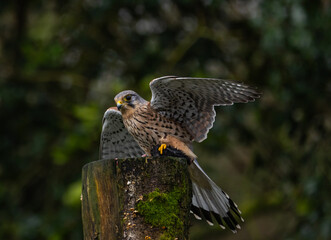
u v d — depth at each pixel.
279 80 11.44
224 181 13.20
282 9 10.66
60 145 11.89
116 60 12.52
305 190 11.46
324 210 11.38
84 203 5.87
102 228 5.73
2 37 13.27
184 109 7.35
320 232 11.34
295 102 11.71
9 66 12.91
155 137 7.58
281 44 10.82
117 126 8.26
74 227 11.82
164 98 7.27
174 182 5.86
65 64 12.78
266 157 12.41
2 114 12.69
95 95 12.70
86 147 11.55
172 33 12.34
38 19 13.24
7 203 12.49
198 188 7.45
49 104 12.77
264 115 12.23
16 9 13.09
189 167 7.39
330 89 11.67
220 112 11.78
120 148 8.54
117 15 12.39
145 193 5.77
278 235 12.79
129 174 5.81
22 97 12.49
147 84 11.02
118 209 5.75
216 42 12.22
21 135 12.81
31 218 12.16
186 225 5.90
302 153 12.00
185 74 12.03
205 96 7.02
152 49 12.07
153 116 7.55
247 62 12.29
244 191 13.05
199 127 7.46
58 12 12.88
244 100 6.86
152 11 12.08
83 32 12.70
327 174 11.68
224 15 12.27
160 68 11.98
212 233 13.06
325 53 10.77
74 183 11.63
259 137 12.38
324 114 11.86
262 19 10.84
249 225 12.84
